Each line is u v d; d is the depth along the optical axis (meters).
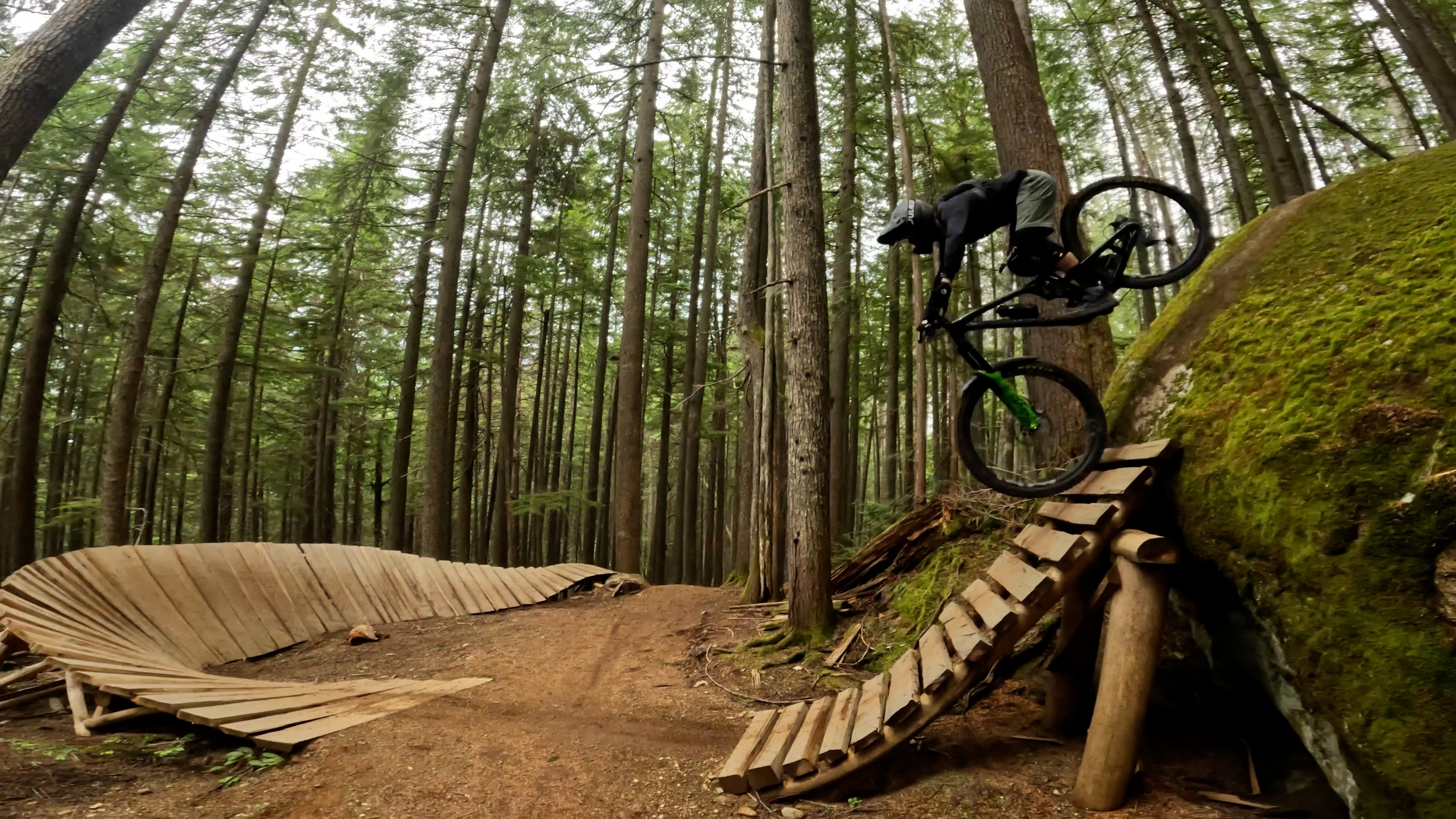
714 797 3.56
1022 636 3.46
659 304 22.84
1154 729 3.82
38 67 3.19
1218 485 3.15
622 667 6.16
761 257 10.78
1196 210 3.84
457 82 14.27
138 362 10.16
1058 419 5.86
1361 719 2.34
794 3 6.78
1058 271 3.74
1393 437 2.52
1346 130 10.74
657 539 17.75
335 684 5.70
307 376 18.72
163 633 6.47
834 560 11.14
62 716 4.93
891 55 10.29
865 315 16.56
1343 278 3.28
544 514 22.88
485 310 19.30
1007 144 6.62
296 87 14.14
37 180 11.68
